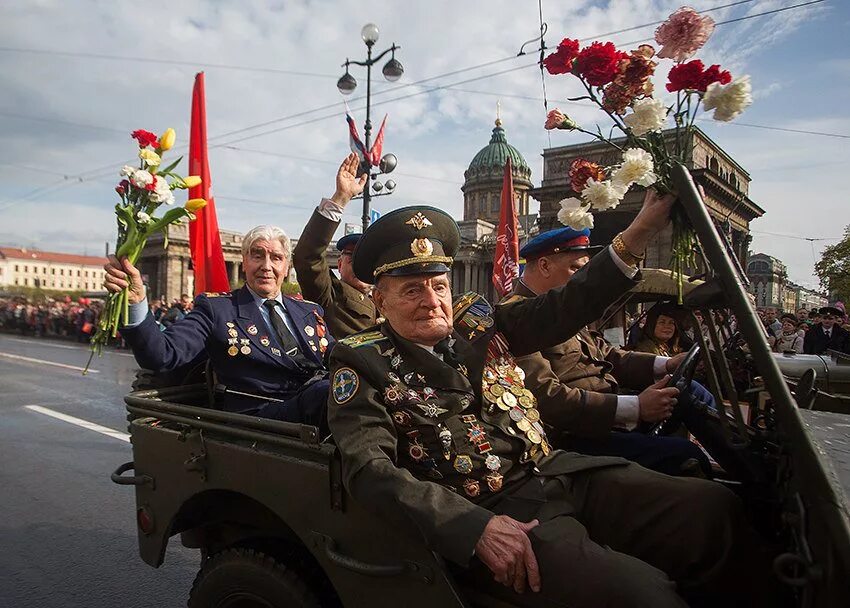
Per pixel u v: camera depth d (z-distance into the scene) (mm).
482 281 51625
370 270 2213
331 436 1962
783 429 1406
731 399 1854
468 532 1556
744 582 1809
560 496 1961
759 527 2113
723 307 1715
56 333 24859
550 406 2484
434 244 2109
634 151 1689
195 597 2344
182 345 2773
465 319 2219
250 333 3023
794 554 1324
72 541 4113
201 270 4527
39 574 3650
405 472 1681
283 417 2600
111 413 8078
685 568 1842
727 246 1857
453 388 1982
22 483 5246
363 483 1671
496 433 1983
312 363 3143
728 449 2418
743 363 2656
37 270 105875
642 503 1936
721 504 1831
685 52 1757
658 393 2479
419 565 1653
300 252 3660
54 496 4934
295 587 2020
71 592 3443
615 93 1782
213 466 2199
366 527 1757
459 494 1862
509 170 6965
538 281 3043
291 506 1951
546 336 2236
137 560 3848
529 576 1583
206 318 2992
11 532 4254
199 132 4566
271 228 3211
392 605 1717
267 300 3182
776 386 1369
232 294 3189
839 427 1833
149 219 2477
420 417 1902
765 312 11156
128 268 2506
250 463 2066
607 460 2082
